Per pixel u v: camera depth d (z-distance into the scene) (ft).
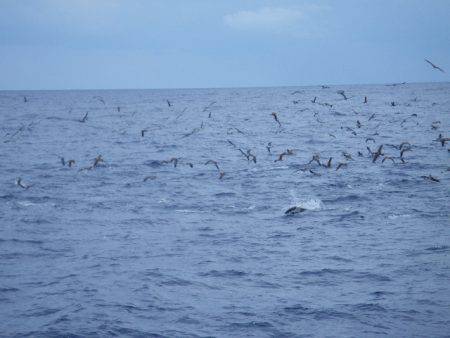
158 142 259.80
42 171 171.12
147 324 55.31
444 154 188.44
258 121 365.61
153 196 129.80
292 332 53.16
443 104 472.85
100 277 70.33
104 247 85.66
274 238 89.56
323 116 382.42
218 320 56.18
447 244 82.28
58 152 223.92
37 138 280.10
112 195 131.34
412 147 210.38
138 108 566.36
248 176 156.46
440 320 54.90
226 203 120.16
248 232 94.12
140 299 62.18
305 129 301.02
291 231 93.97
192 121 381.60
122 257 79.77
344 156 175.42
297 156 197.98
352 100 590.96
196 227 98.68
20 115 454.40
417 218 100.17
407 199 117.50
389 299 60.59
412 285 65.00
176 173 166.30
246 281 68.28
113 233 94.73
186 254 81.05
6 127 338.75
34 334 53.16
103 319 56.49
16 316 57.67
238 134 288.51
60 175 162.91
